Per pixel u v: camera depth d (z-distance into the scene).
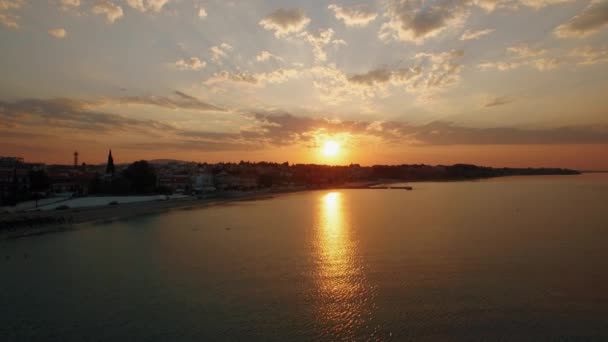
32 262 45.03
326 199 144.38
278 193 187.62
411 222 75.06
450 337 25.55
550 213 85.75
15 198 100.50
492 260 43.53
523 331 26.27
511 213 87.00
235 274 39.28
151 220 81.81
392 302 31.39
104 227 71.88
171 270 40.88
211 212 98.12
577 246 50.31
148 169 139.12
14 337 26.09
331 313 29.41
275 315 29.20
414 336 25.78
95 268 42.00
